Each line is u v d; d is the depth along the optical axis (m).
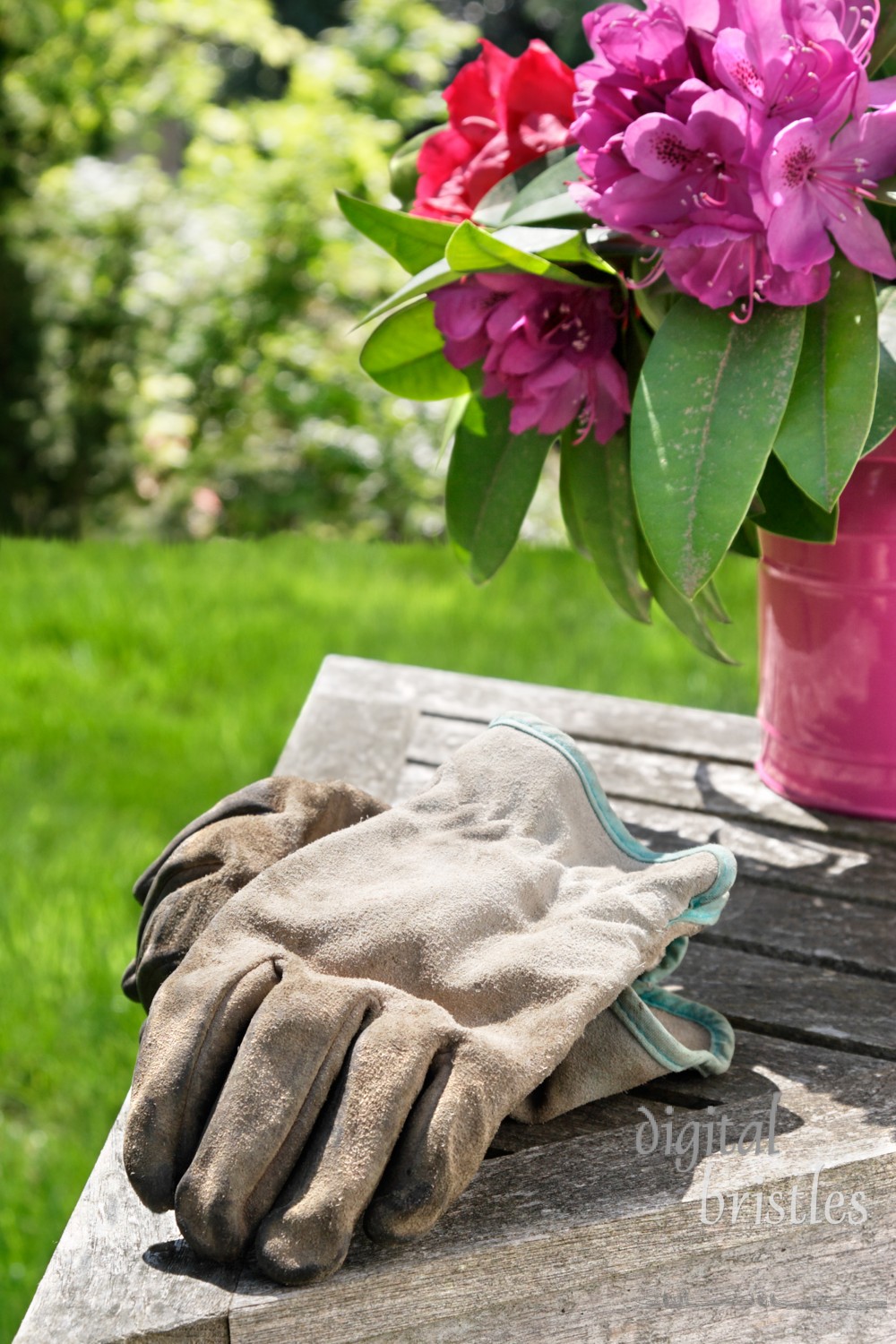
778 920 0.99
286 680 2.78
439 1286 0.67
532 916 0.80
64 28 4.67
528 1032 0.71
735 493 0.81
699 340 0.84
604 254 0.90
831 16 0.77
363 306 4.51
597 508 1.04
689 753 1.25
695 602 1.07
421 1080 0.67
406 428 4.35
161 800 2.41
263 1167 0.65
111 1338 0.63
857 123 0.79
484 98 1.00
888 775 1.12
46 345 4.48
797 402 0.83
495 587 3.23
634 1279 0.71
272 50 4.99
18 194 4.73
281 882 0.80
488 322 0.90
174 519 4.30
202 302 4.42
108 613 3.07
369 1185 0.64
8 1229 1.56
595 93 0.82
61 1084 1.78
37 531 4.55
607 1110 0.79
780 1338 0.73
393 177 1.17
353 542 3.72
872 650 1.07
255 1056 0.67
